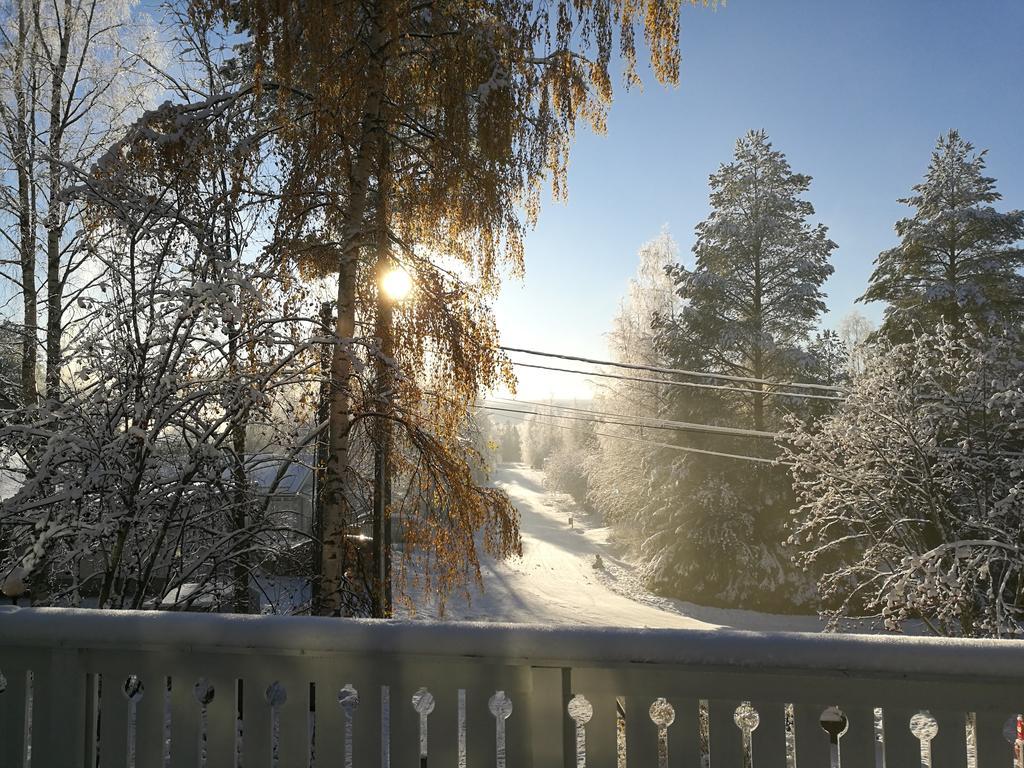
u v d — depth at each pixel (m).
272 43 6.80
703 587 24.64
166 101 6.73
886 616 10.90
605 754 2.04
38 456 5.22
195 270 5.78
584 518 50.09
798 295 25.77
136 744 2.27
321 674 2.17
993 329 19.98
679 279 27.58
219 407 5.95
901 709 1.91
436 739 2.10
